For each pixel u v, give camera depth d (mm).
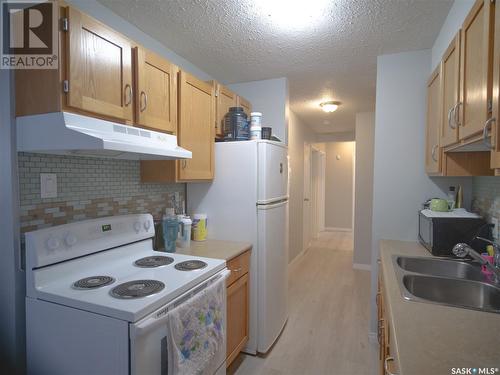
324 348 2258
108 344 1045
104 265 1503
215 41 2080
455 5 1608
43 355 1182
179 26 1886
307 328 2555
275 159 2309
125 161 1883
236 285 1937
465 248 1438
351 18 1783
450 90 1488
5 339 1264
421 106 2217
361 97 3457
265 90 2871
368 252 4250
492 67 941
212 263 1571
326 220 7316
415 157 2240
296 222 4461
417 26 1874
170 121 1752
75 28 1177
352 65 2502
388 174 2311
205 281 1414
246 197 2170
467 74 1204
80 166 1589
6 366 1266
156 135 1589
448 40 1744
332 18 1783
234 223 2215
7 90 1229
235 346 1956
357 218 4297
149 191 2084
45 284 1240
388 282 1336
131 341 1008
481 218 1753
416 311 1047
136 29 1899
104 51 1312
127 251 1643
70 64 1158
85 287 1220
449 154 1683
